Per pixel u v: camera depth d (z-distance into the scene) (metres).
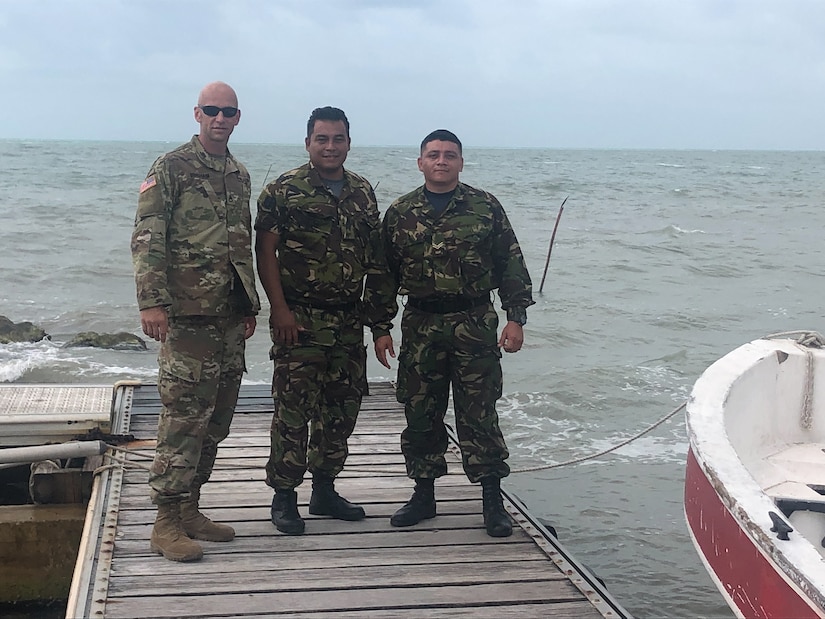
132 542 3.91
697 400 4.02
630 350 12.27
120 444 5.43
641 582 5.74
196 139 3.64
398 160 101.44
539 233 27.09
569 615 3.33
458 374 4.03
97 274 17.98
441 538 4.07
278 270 3.85
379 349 4.18
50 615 5.00
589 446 8.25
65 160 84.25
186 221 3.54
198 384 3.61
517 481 7.38
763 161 149.88
